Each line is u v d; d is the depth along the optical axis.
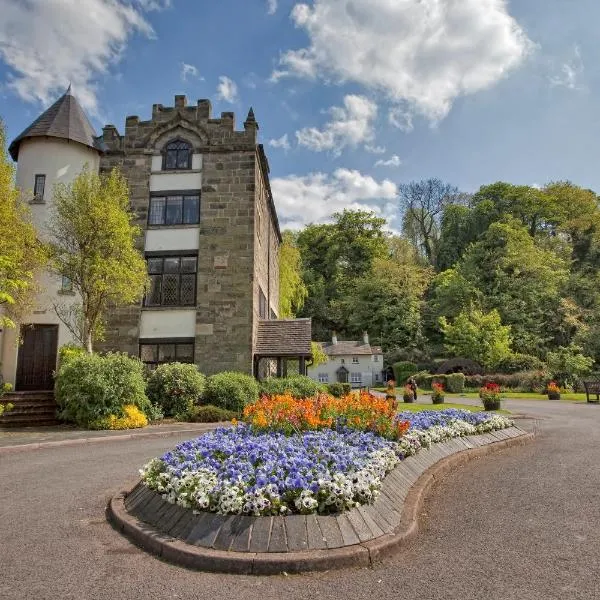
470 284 51.38
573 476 8.62
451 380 39.59
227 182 21.09
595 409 23.25
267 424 8.32
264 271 24.89
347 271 66.94
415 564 4.75
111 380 15.09
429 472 8.16
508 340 43.50
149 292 20.56
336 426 8.48
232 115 21.58
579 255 57.09
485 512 6.55
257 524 4.84
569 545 5.28
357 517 5.18
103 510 6.40
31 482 7.96
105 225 17.06
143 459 9.84
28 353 19.11
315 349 30.20
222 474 5.55
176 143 21.67
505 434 12.64
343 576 4.45
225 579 4.37
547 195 61.97
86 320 17.84
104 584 4.25
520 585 4.29
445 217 71.12
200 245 20.66
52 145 20.31
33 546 5.14
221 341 19.97
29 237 16.42
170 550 4.79
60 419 15.59
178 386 16.84
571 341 44.34
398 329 59.06
